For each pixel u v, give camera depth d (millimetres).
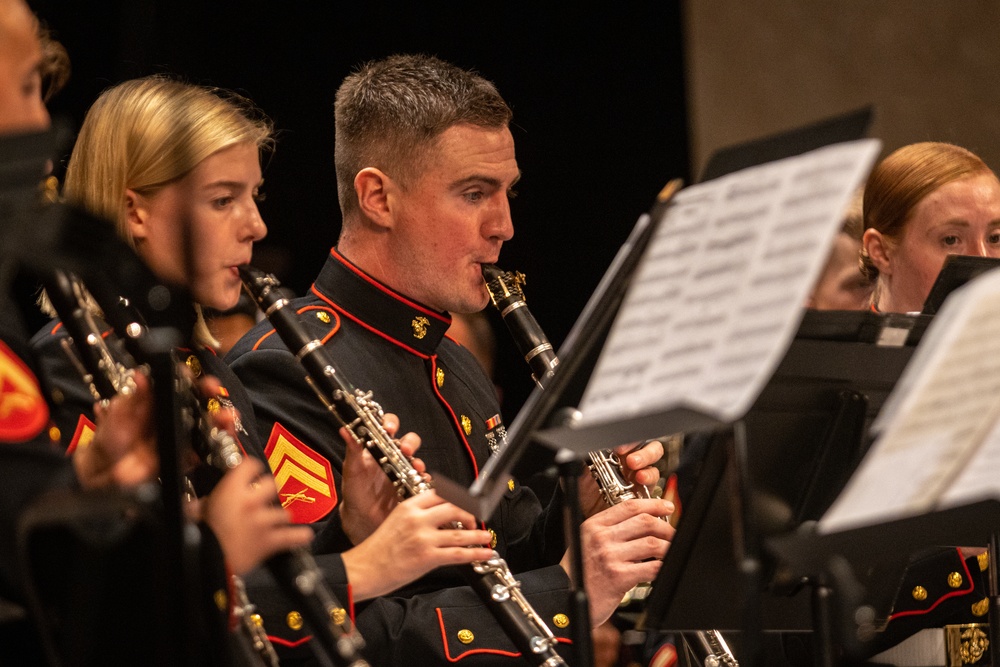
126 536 5707
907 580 9789
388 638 8492
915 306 11234
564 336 21359
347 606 7539
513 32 20766
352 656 6863
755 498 7129
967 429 5488
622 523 8680
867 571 7617
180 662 5445
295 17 18969
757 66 19844
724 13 19844
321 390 8211
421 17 20016
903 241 11219
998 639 8242
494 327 20719
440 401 9727
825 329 7156
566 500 6523
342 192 9969
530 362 9391
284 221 18859
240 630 6555
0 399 5199
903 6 19766
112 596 5699
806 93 19781
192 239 5910
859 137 5617
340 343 9430
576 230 21328
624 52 21156
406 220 9578
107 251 4730
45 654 5520
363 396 8227
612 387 5562
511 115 9914
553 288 21359
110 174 7926
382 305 9602
